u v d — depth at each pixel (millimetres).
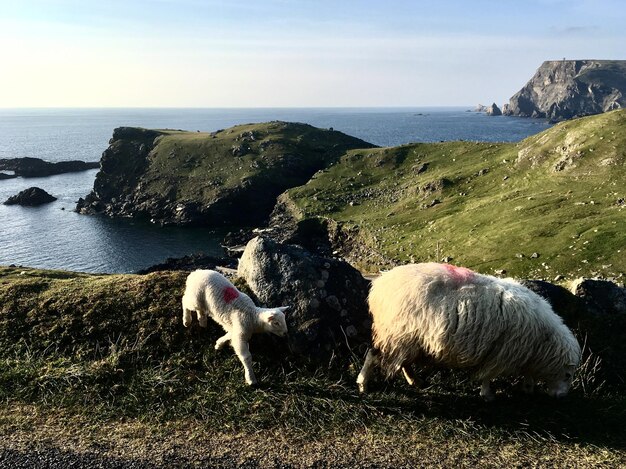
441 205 62000
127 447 7207
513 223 46188
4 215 91188
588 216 42438
